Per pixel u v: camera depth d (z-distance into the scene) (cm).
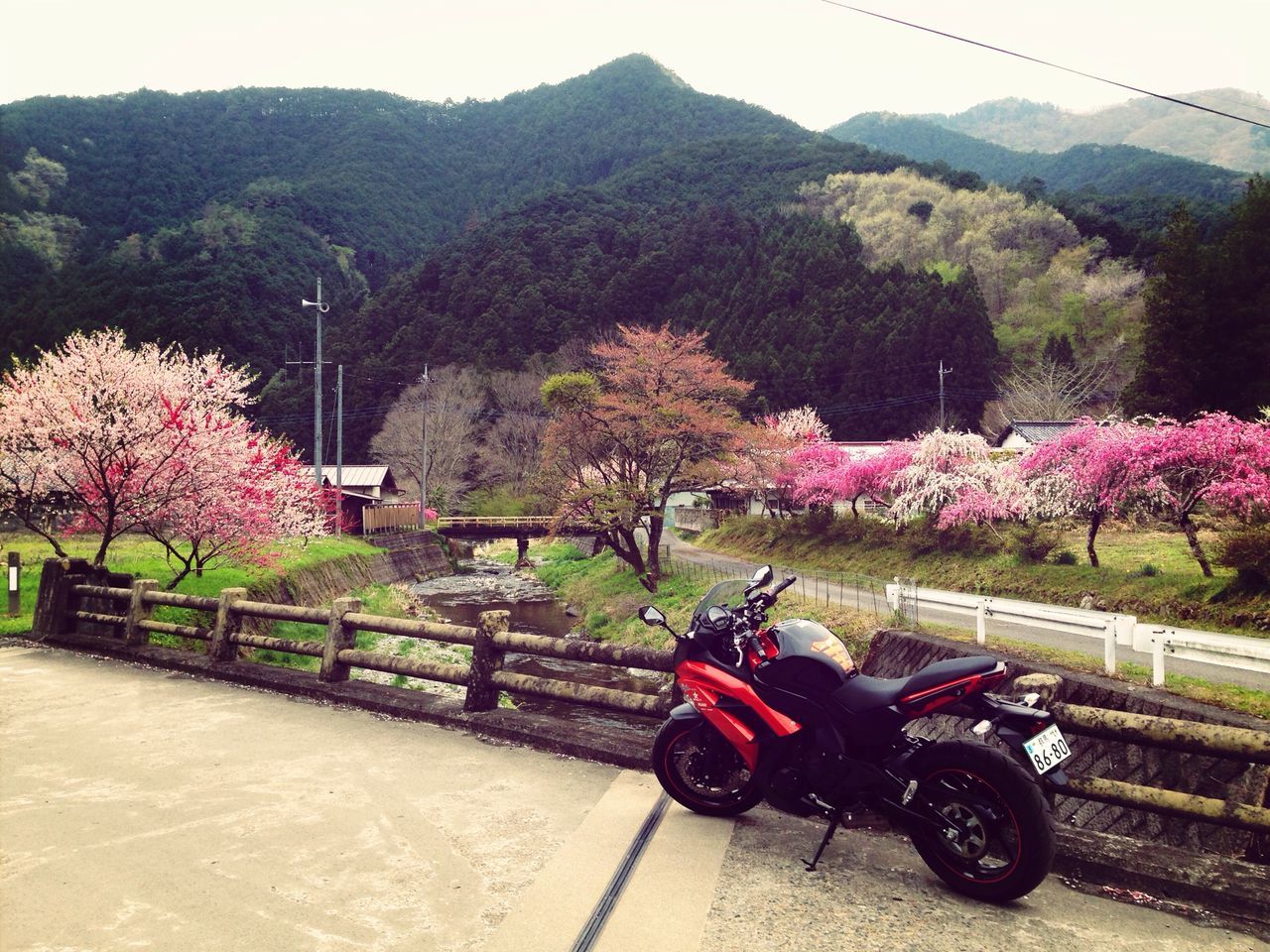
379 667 661
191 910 316
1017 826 310
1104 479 1603
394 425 5700
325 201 13225
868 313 6900
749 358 6606
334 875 347
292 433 6731
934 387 5894
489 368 6725
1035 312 7344
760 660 388
